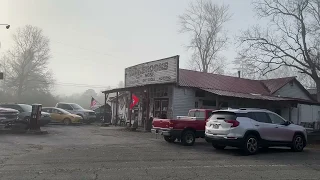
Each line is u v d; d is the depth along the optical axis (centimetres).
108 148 1210
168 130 1379
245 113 1173
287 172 816
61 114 2702
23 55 5956
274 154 1179
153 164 883
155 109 2386
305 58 2706
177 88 2197
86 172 749
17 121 1895
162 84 2158
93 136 1711
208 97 2348
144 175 733
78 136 1684
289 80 2953
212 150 1248
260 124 1180
